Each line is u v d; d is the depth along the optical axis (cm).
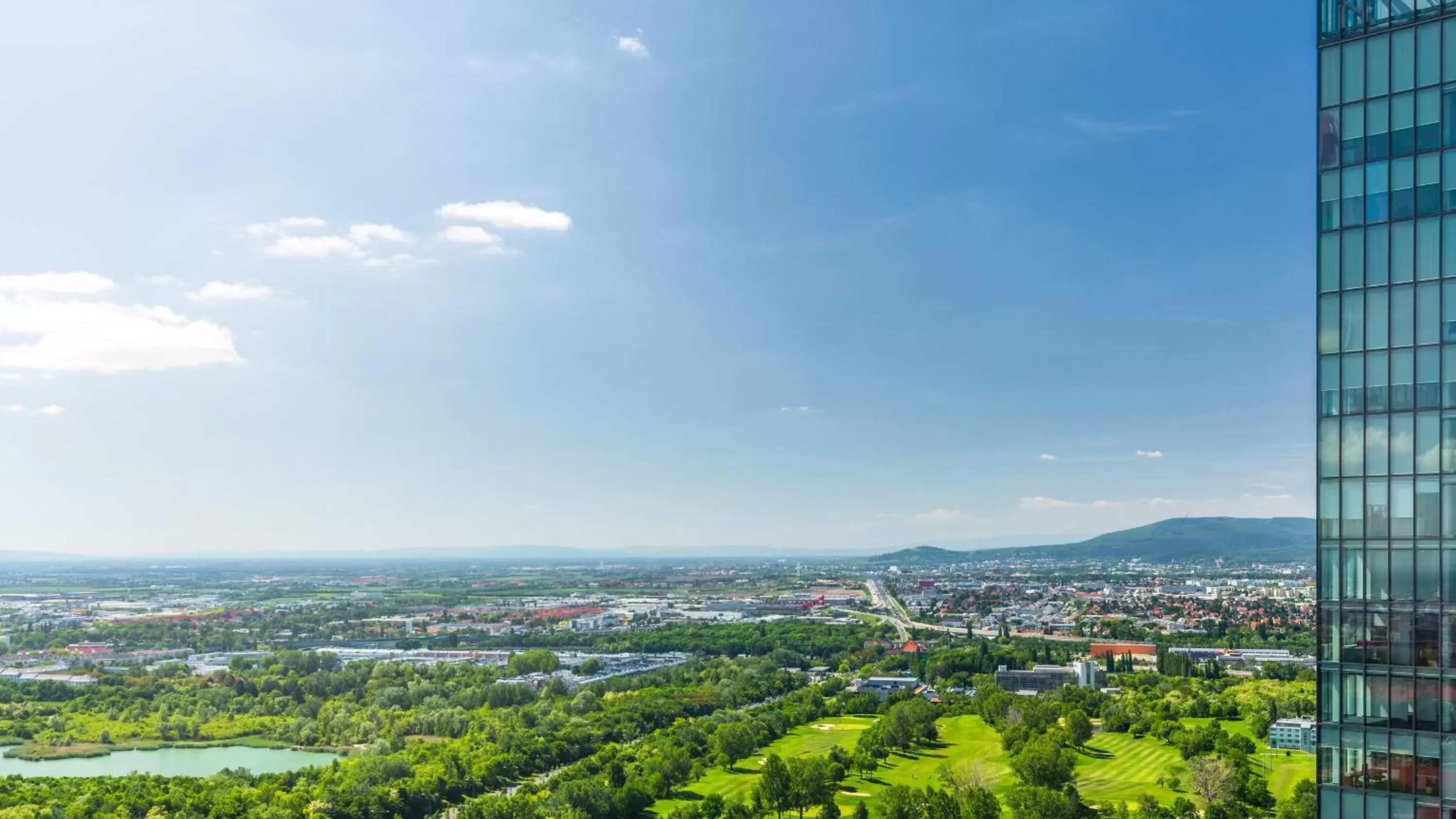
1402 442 9462
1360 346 9725
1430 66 9525
